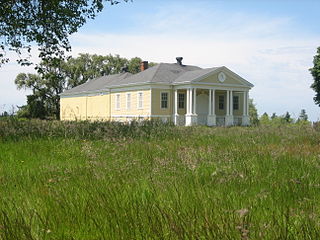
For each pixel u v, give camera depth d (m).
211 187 5.06
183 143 11.26
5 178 5.75
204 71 39.94
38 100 57.38
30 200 4.30
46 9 17.77
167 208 3.70
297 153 8.51
